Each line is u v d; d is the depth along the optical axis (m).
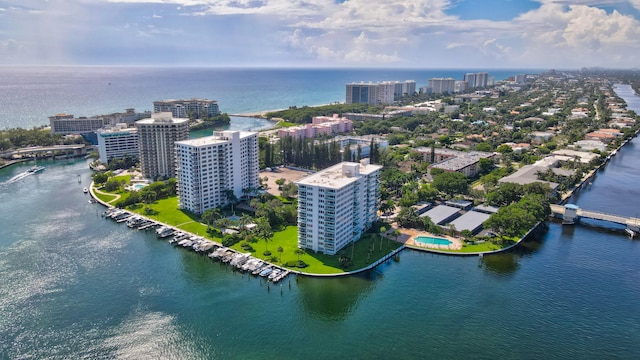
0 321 194.62
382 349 180.38
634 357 176.88
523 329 193.00
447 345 182.75
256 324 195.38
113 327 192.12
